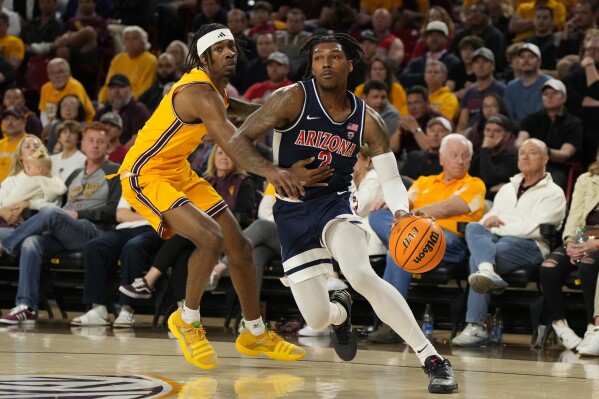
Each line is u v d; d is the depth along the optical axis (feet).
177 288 38.47
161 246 39.75
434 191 38.01
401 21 63.67
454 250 36.14
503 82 52.01
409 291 37.14
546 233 35.47
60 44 63.31
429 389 20.24
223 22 65.82
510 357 30.12
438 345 34.35
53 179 42.96
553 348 34.45
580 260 33.12
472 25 55.47
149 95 54.85
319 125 21.06
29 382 20.16
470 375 24.09
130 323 38.50
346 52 21.13
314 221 21.53
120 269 40.47
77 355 26.16
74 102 50.44
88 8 65.41
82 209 41.57
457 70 53.62
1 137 54.65
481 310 34.47
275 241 37.60
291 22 59.36
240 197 39.42
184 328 23.68
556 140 41.52
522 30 58.29
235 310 40.14
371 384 21.47
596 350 30.99
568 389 21.39
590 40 46.29
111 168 42.27
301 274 21.66
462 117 48.55
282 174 20.22
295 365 25.30
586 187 35.32
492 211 37.24
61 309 43.11
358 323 38.70
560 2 60.80
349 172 21.97
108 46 65.16
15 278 44.50
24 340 30.45
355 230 21.17
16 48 62.90
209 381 21.30
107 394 18.48
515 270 35.35
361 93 46.21
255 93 52.44
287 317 39.50
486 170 40.11
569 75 46.03
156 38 66.69
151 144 24.08
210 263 23.40
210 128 23.08
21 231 40.27
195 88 23.31
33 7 67.97
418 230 20.63
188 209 23.71
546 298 34.35
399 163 42.34
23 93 60.95
